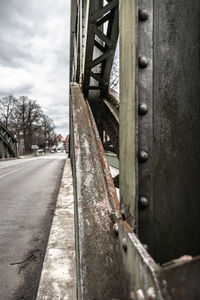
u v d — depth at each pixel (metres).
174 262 0.61
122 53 1.21
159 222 1.01
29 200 6.73
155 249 0.99
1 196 7.33
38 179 11.48
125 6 1.16
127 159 1.11
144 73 1.02
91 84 3.39
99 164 1.70
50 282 2.01
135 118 1.00
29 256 3.10
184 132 1.02
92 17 2.48
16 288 2.37
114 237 1.13
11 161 28.84
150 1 1.04
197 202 0.99
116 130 2.79
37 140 98.31
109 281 0.95
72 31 6.73
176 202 1.01
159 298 0.58
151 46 1.03
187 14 1.04
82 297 0.91
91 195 1.41
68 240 2.89
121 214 1.19
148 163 1.02
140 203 1.01
